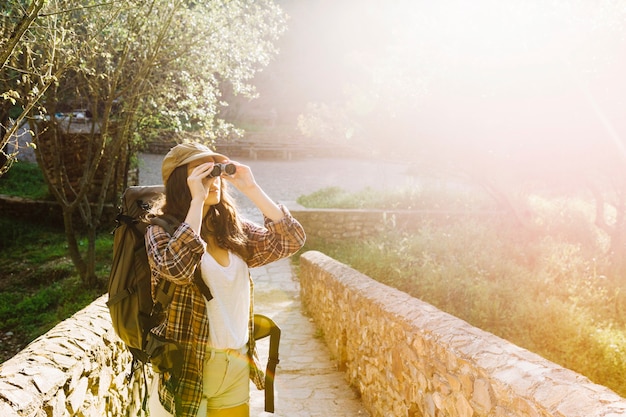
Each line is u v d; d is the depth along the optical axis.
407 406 3.50
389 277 8.12
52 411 2.29
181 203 2.22
